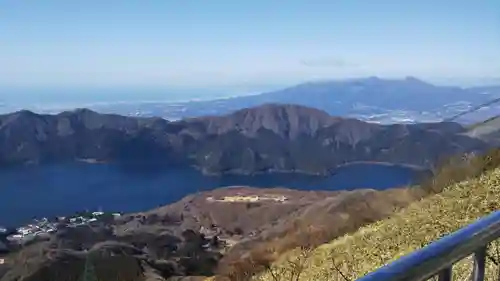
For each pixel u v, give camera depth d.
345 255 13.18
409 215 14.59
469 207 12.88
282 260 15.12
